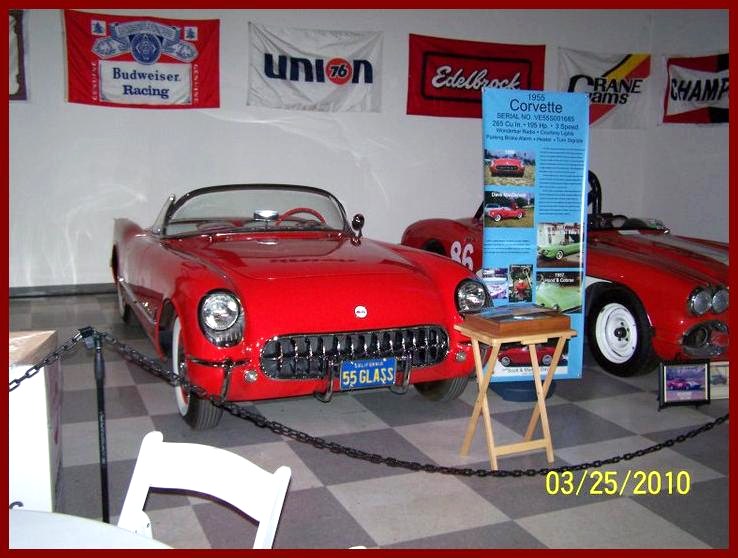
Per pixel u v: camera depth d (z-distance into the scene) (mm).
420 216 8219
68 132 6797
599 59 8703
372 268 3514
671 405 3834
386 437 3410
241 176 7434
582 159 3912
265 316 3092
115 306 6367
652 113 9008
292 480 2930
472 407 3855
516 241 3875
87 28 6680
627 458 2912
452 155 8234
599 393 4148
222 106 7258
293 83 7453
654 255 4531
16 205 6746
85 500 2729
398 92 7883
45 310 6191
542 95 3816
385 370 3215
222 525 2578
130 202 7090
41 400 2213
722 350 4031
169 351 3779
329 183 7789
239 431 3461
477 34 8141
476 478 2971
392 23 7750
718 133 8039
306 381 3133
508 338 2930
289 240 4133
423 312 3324
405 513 2660
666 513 2695
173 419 3611
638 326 4230
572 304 3979
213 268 3404
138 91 6938
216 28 7082
